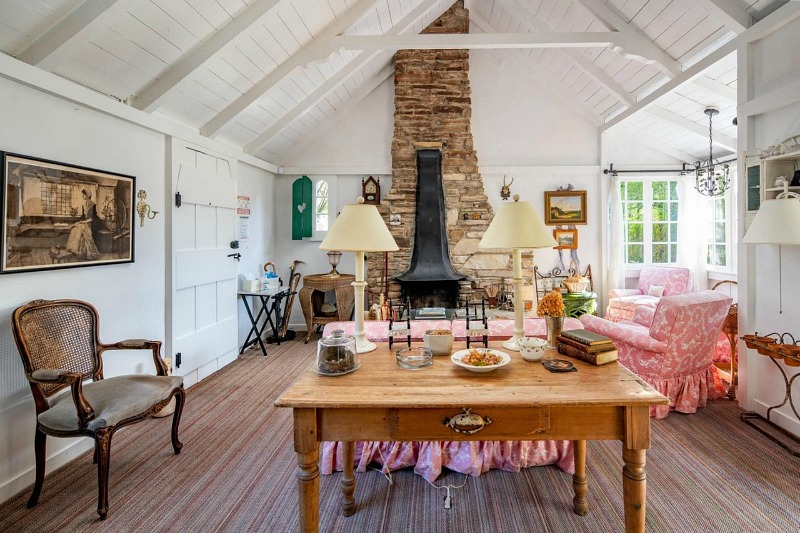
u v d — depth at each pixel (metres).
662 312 2.75
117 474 2.14
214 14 2.66
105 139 2.59
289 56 3.53
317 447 1.32
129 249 2.77
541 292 5.50
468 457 2.11
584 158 5.48
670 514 1.79
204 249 3.66
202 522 1.78
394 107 5.38
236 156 4.23
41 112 2.15
